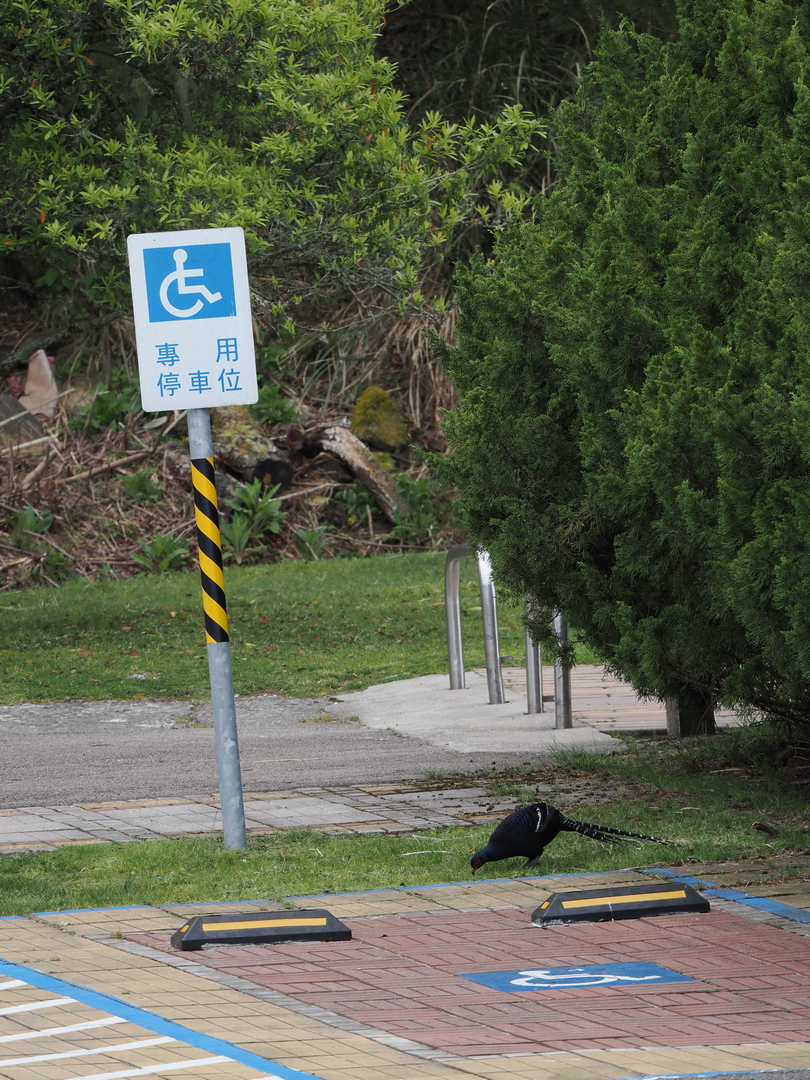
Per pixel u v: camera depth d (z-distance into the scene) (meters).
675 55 26.80
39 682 39.91
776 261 20.11
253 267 44.84
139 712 36.34
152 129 45.75
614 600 23.72
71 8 42.00
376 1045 12.83
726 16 26.02
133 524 63.03
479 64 74.81
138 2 40.69
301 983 14.82
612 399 22.95
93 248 42.88
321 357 76.75
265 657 43.47
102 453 66.56
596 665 39.97
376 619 48.47
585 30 75.56
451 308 71.50
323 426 69.50
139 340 21.16
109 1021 13.53
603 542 24.27
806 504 19.03
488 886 18.94
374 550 65.81
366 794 25.38
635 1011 13.87
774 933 16.45
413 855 20.58
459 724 33.12
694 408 20.17
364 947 16.17
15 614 50.53
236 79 43.53
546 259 24.42
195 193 41.31
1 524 62.78
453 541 66.56
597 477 22.22
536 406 24.83
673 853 20.02
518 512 23.86
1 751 30.66
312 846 21.16
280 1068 12.19
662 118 25.33
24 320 77.31
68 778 27.30
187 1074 12.04
